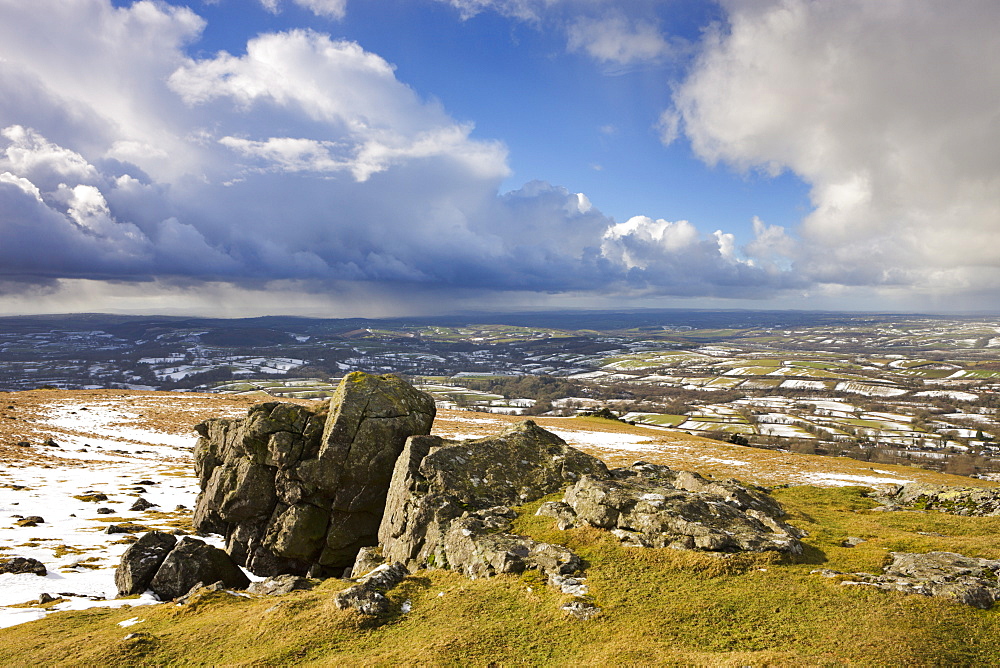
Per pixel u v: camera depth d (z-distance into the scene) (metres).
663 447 93.50
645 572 21.91
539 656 17.41
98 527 47.31
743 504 29.41
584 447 91.81
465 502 29.19
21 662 20.38
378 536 32.12
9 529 44.66
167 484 67.19
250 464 36.78
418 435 35.00
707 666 15.37
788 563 22.23
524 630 18.86
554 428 116.56
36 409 105.25
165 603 26.91
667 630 18.00
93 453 81.44
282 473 35.81
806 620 18.05
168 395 136.75
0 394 120.31
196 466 42.84
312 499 35.25
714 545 23.12
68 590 31.92
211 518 39.47
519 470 32.91
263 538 36.22
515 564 23.06
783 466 73.44
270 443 36.53
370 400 37.16
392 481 33.22
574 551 24.05
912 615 17.67
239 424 40.25
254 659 18.50
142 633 21.72
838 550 23.77
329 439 35.03
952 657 15.64
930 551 23.22
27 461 71.06
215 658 19.39
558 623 19.00
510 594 21.30
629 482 30.83
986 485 63.19
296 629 20.42
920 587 19.25
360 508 34.75
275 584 27.22
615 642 17.44
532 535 25.98
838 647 16.34
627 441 100.94
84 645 21.48
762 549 23.16
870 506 35.91
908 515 31.77
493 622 19.52
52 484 62.28
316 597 23.45
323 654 18.64
